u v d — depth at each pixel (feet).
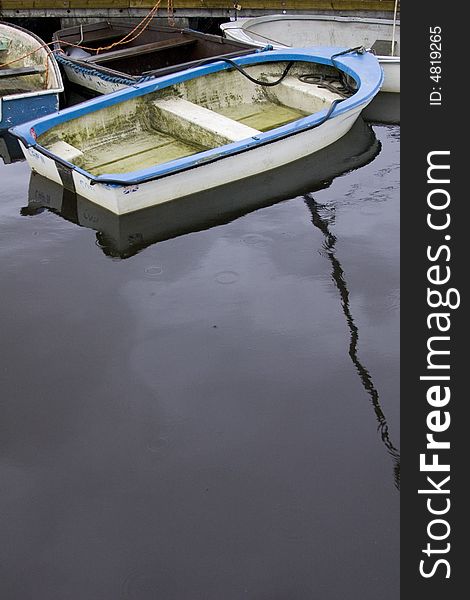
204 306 18.70
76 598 12.06
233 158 23.76
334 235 21.80
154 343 17.49
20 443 14.94
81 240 21.50
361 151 27.20
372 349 17.35
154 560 12.62
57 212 23.06
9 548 12.87
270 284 19.56
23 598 12.08
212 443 14.87
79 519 13.37
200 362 16.92
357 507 13.55
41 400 15.97
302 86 30.01
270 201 23.72
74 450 14.76
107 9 39.75
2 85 32.78
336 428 15.23
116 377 16.53
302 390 16.15
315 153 26.73
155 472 14.25
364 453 14.67
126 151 26.53
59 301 18.94
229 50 32.22
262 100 31.04
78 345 17.46
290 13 38.99
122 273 20.02
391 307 18.69
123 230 21.94
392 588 12.13
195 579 12.29
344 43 37.35
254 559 12.59
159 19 40.04
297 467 14.33
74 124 25.81
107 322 18.17
